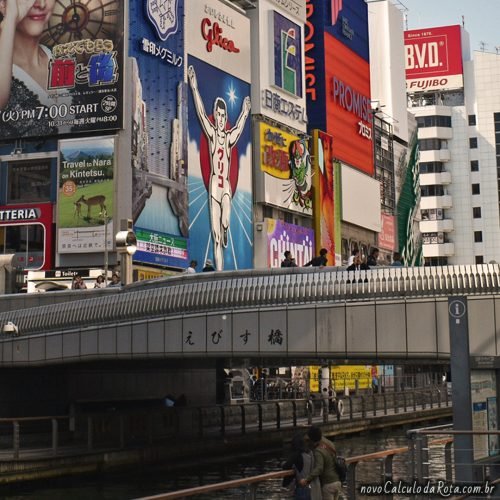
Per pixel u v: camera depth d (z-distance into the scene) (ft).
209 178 419.33
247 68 460.55
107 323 180.75
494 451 105.70
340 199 550.77
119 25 369.09
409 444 93.04
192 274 194.08
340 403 297.12
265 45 482.69
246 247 449.89
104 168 363.97
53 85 372.17
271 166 474.08
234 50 448.65
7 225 374.84
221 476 190.80
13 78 377.09
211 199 419.54
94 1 372.17
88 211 363.35
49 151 372.38
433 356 148.25
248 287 163.43
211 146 422.41
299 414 286.05
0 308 220.84
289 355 158.71
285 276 160.86
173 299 170.71
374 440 277.64
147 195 370.53
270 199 470.39
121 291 204.33
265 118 475.72
